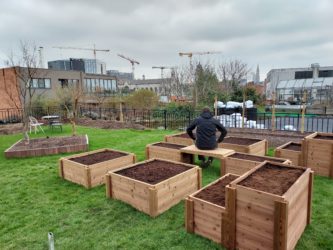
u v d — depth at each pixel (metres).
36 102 16.59
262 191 2.41
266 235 2.40
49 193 4.28
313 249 2.62
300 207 2.74
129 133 10.40
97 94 21.58
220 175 4.96
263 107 24.77
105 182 4.37
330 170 4.67
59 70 29.59
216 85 23.77
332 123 14.23
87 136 9.22
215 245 2.74
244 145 5.77
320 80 28.62
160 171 4.05
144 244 2.79
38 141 8.22
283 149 5.34
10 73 17.52
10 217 3.47
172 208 3.62
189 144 6.67
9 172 5.44
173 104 18.00
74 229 3.13
